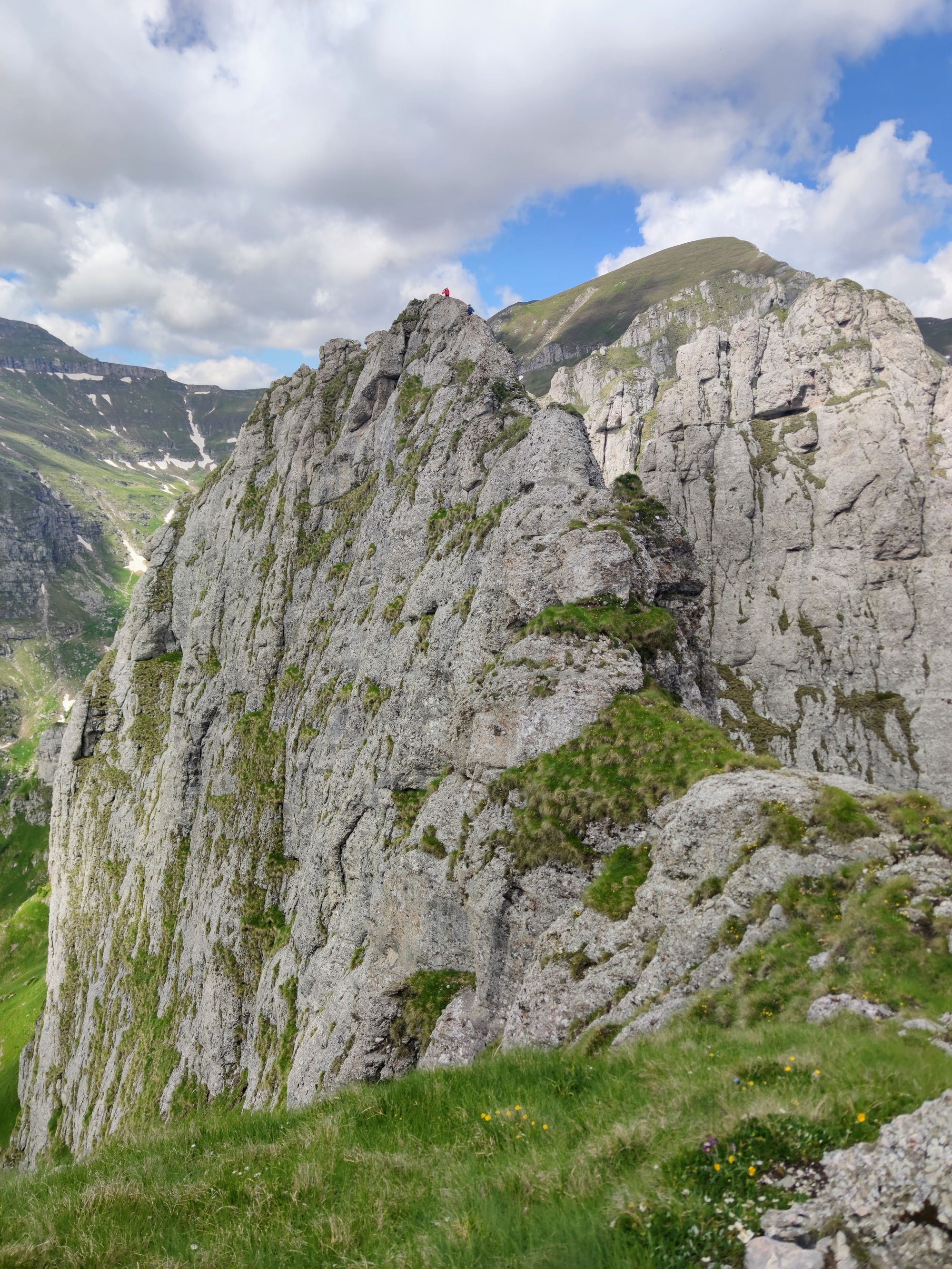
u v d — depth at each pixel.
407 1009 37.66
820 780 25.00
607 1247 8.55
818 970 17.75
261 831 83.19
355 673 74.31
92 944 114.44
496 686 39.97
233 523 115.44
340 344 113.50
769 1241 8.12
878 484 193.50
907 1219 7.73
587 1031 22.61
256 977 74.06
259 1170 13.48
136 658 131.25
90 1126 90.69
